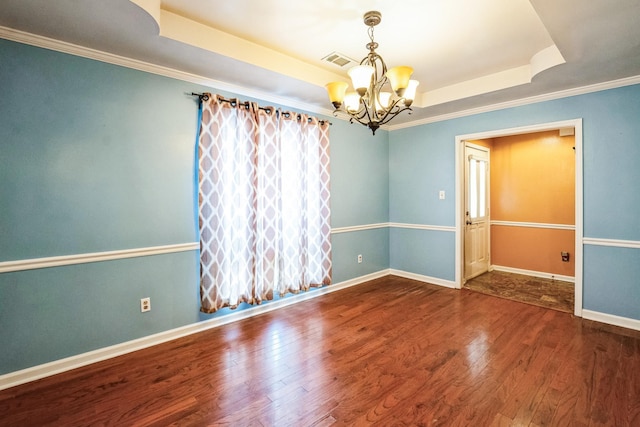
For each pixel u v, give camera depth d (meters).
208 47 2.33
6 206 2.06
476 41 2.53
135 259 2.59
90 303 2.38
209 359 2.42
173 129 2.78
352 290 4.16
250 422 1.74
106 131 2.43
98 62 2.38
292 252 3.54
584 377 2.14
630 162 2.90
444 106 3.80
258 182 3.18
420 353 2.49
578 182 3.17
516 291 4.07
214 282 2.89
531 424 1.71
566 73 2.75
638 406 1.84
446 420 1.75
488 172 5.09
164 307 2.74
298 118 3.59
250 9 2.10
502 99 3.52
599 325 2.99
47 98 2.19
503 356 2.43
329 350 2.55
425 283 4.47
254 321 3.15
